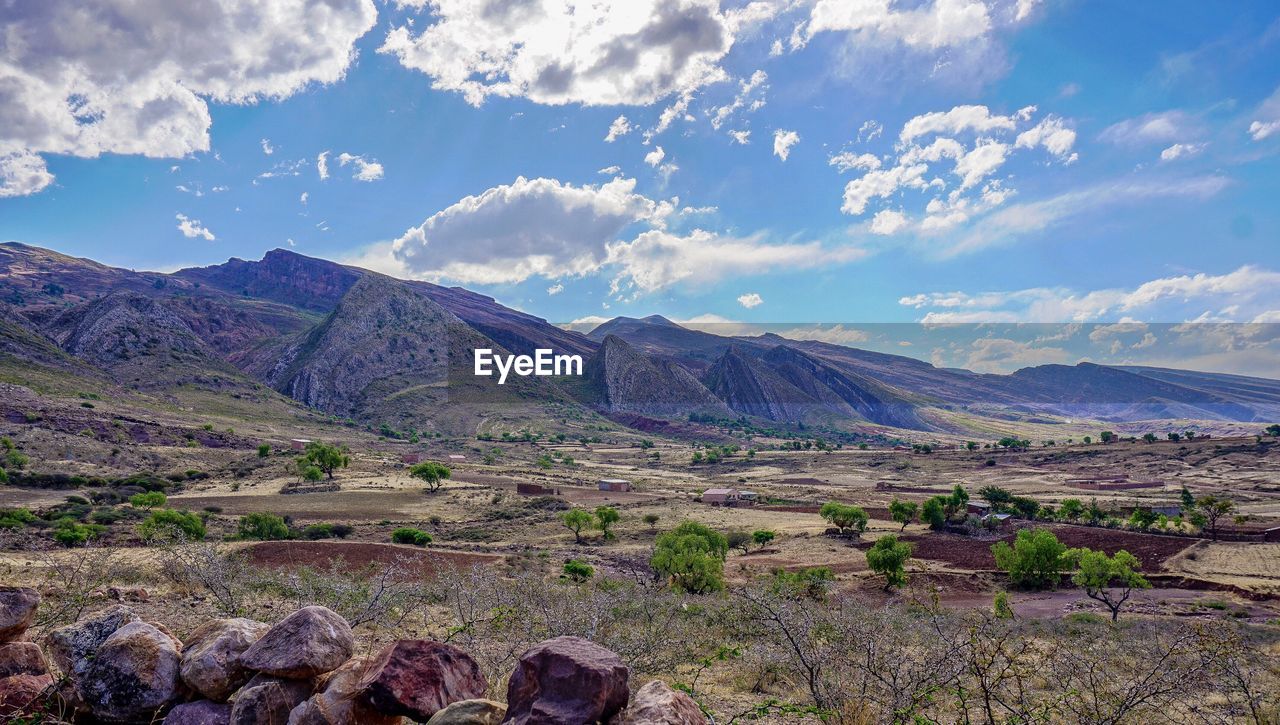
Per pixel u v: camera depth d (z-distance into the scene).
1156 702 6.96
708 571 33.94
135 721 5.01
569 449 191.25
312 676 4.90
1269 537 63.22
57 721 4.98
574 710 4.02
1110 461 139.75
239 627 5.28
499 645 8.67
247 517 55.94
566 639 4.64
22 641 5.59
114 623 5.45
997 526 71.38
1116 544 61.56
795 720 7.28
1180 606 40.50
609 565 46.06
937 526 71.94
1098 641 14.25
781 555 58.72
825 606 18.02
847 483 127.75
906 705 6.43
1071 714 7.12
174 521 43.84
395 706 4.36
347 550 41.31
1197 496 95.62
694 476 141.25
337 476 96.38
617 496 97.44
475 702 4.36
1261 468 119.38
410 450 159.88
